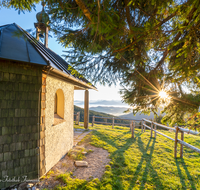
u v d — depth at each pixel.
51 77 3.67
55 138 3.91
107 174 3.47
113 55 2.60
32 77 3.04
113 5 2.14
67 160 4.24
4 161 2.70
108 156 4.58
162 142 6.83
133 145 5.98
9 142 2.76
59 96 4.64
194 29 1.65
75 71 2.83
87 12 1.38
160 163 4.30
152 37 2.26
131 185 3.11
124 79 2.86
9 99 2.79
